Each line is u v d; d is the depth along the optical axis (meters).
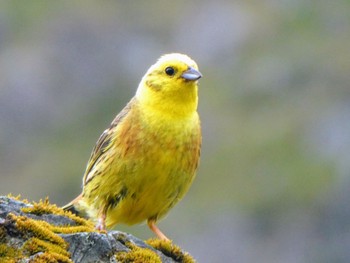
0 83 36.72
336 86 35.38
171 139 9.69
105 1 40.50
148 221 10.06
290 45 37.47
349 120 33.59
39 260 7.69
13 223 7.92
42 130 35.56
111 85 37.81
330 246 29.28
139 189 9.72
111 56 38.72
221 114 34.41
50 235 7.97
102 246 8.09
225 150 32.50
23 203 8.55
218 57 37.91
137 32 39.41
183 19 39.62
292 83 35.81
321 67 36.19
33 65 37.59
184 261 8.65
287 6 39.31
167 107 9.77
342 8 38.78
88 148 34.16
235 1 39.91
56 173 31.83
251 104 35.03
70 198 31.39
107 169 9.77
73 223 8.50
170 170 9.70
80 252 8.01
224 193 30.17
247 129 33.50
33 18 39.59
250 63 37.06
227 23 38.84
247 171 31.31
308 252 29.03
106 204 9.85
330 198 30.28
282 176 31.03
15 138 34.97
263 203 29.97
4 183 32.03
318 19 38.66
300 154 32.09
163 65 9.87
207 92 35.69
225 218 29.09
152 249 8.49
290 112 34.28
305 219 29.72
